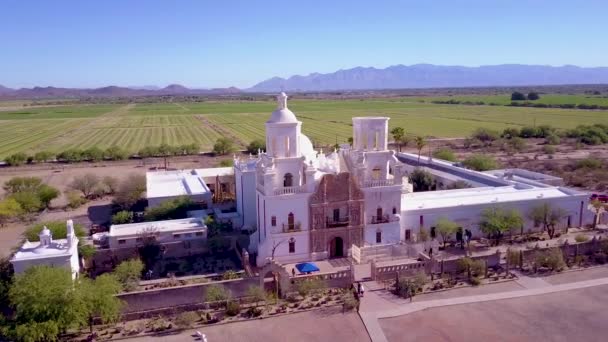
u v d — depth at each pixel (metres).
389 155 73.62
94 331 53.00
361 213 72.75
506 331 51.50
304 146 78.25
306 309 57.19
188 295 57.28
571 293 59.97
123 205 102.69
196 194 93.50
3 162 167.12
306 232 70.75
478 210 81.38
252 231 81.62
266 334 51.84
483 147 191.75
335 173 70.81
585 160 144.00
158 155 177.75
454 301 58.31
